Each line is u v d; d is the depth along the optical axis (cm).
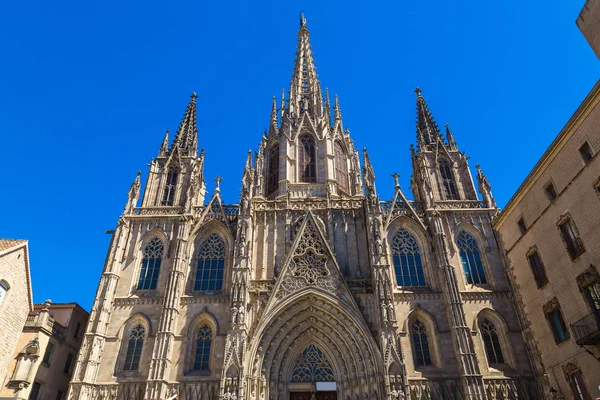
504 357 4597
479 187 5944
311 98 7462
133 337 4838
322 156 6531
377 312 4609
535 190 4206
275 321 4747
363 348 4559
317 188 6141
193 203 5878
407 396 4072
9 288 4253
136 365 4656
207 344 4781
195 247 5488
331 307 4794
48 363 4953
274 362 4644
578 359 3591
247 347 4469
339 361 4694
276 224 5559
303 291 4812
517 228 4588
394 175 5978
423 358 4616
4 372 4244
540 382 4284
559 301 3866
